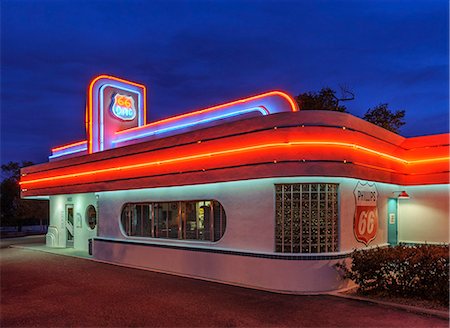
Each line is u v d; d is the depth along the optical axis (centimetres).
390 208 1295
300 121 984
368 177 1088
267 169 1007
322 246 1002
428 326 721
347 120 1005
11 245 2350
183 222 1292
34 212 3666
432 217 1272
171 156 1286
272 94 1243
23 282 1182
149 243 1391
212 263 1160
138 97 1958
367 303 875
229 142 1101
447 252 871
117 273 1302
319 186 1006
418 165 1295
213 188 1177
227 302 902
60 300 954
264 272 1023
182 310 848
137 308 872
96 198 1739
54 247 2141
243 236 1086
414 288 875
